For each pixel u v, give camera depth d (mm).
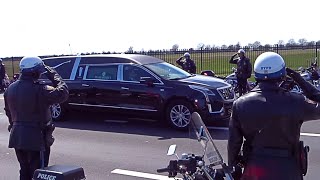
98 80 10688
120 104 10336
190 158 3129
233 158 3125
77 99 10922
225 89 9508
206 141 3211
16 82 4543
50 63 11523
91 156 7613
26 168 4523
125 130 9820
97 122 10938
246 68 14430
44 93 4422
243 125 3031
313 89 3195
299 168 2988
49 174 3494
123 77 10352
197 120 3330
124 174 6496
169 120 9688
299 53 27922
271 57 3018
